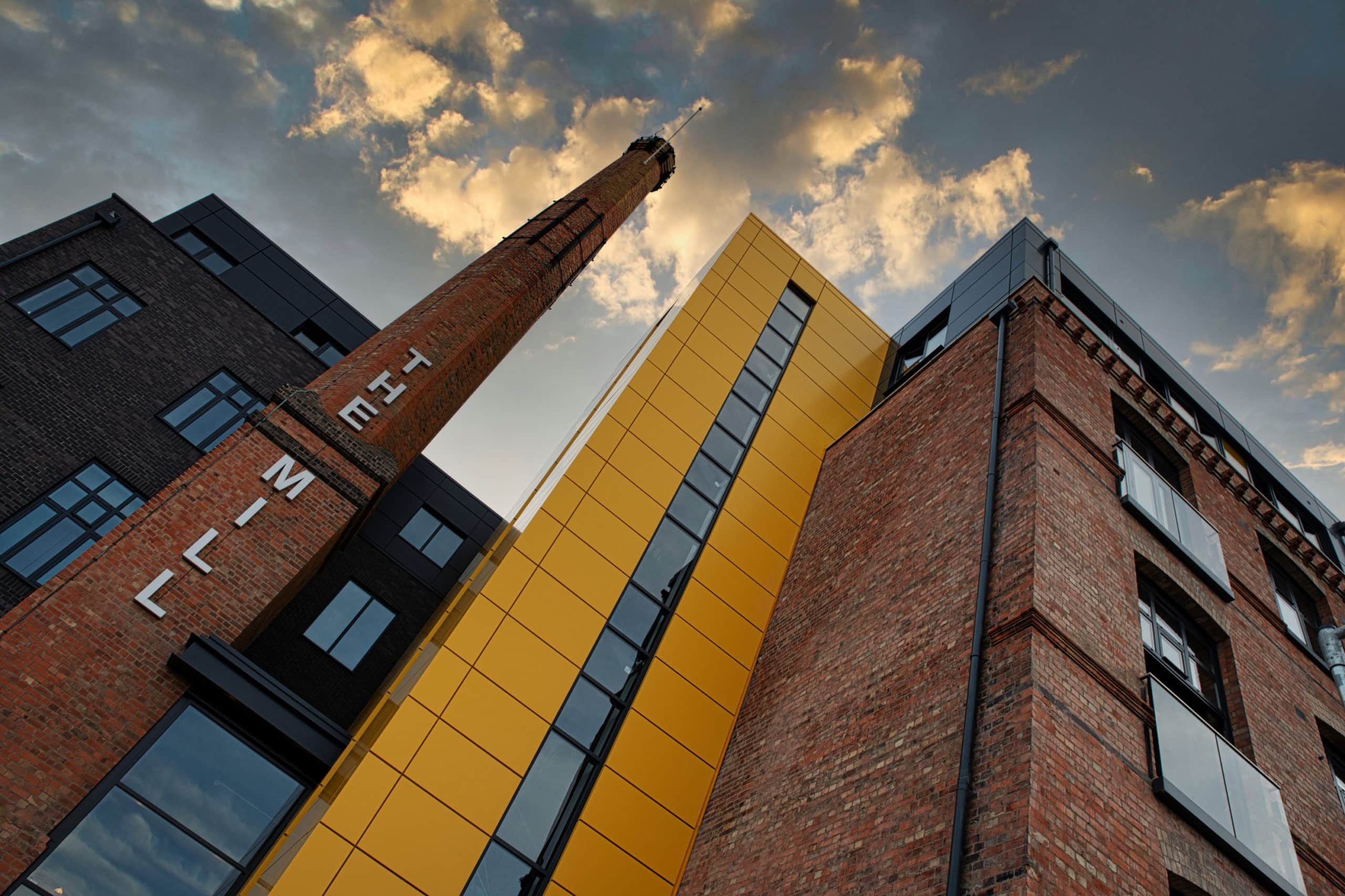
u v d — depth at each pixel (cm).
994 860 793
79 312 1769
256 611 1258
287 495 1376
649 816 1389
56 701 1049
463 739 1300
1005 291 1977
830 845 1042
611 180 3103
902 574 1362
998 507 1234
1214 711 1241
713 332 2208
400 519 2028
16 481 1506
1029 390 1391
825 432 2216
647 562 1694
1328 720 1440
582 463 1758
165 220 2180
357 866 1120
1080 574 1115
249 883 1104
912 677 1132
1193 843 934
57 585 1117
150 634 1157
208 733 1172
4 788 975
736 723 1570
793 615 1673
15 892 942
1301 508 2222
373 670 1778
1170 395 2055
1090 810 852
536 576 1543
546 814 1310
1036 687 916
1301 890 995
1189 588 1323
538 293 2400
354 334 2223
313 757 1221
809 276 2569
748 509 1914
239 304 2003
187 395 1811
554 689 1433
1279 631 1507
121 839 1046
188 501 1281
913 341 2469
